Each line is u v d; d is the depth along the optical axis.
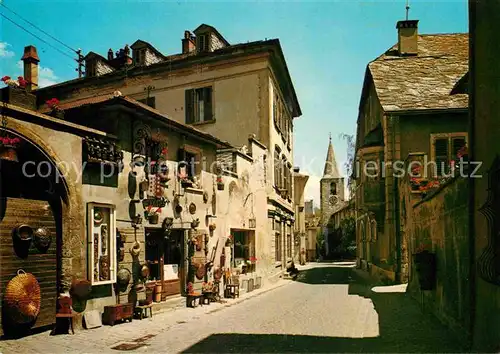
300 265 41.59
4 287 8.41
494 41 6.05
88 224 10.03
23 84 10.02
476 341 6.59
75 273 9.58
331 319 10.80
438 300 9.89
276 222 24.75
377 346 7.79
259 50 22.47
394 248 19.62
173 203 13.41
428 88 20.67
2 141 8.18
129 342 8.47
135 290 11.30
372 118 25.31
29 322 8.80
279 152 25.98
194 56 23.52
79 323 9.53
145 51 25.56
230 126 23.03
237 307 13.70
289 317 11.29
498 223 5.78
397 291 16.14
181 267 13.95
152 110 11.88
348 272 29.89
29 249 8.91
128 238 11.25
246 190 19.19
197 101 23.91
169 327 10.12
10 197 8.84
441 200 9.46
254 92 22.70
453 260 8.44
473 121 6.76
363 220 29.91
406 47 23.67
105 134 10.56
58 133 9.45
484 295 6.34
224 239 16.73
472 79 6.80
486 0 6.34
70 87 26.62
